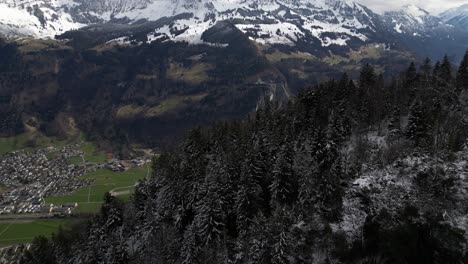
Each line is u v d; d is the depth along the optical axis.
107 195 116.19
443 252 63.00
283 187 85.81
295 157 91.69
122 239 103.50
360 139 95.81
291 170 88.44
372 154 91.69
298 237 77.06
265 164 95.44
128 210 115.81
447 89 108.88
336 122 98.75
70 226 173.88
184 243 88.44
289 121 113.31
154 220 101.00
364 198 78.69
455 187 71.81
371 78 126.81
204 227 86.25
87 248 105.62
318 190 82.31
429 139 87.12
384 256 67.31
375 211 73.75
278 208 83.62
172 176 105.88
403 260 65.19
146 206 106.88
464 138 84.69
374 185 80.12
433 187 73.62
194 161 106.25
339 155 90.50
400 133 97.31
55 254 115.12
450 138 83.06
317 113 111.94
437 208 69.19
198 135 117.56
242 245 81.19
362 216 76.38
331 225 77.12
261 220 80.56
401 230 67.00
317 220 78.81
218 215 86.75
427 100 106.81
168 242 94.25
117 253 97.31
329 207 79.88
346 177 85.25
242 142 106.69
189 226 91.56
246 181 87.38
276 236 74.62
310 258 73.88
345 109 107.81
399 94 116.69
